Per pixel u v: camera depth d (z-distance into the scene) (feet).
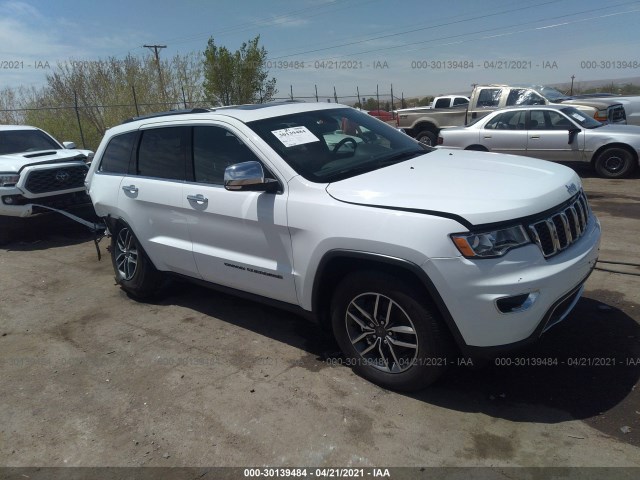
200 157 13.67
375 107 109.81
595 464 8.54
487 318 9.19
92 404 11.46
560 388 10.57
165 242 14.84
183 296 17.39
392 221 9.74
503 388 10.75
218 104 77.71
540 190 10.18
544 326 9.54
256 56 76.89
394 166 12.09
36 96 75.66
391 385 10.88
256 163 11.46
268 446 9.64
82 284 19.40
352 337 11.35
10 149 29.25
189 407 11.02
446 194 9.95
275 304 12.66
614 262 17.06
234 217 12.47
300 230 11.14
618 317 13.19
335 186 10.98
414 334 10.16
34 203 25.52
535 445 9.09
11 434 10.62
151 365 12.92
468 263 9.12
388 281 10.07
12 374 13.03
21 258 23.67
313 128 13.19
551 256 9.73
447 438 9.45
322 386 11.38
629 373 10.85
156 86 75.41
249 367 12.44
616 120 42.63
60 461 9.71
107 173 17.01
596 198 27.58
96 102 73.26
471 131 36.83
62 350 14.15
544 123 34.63
